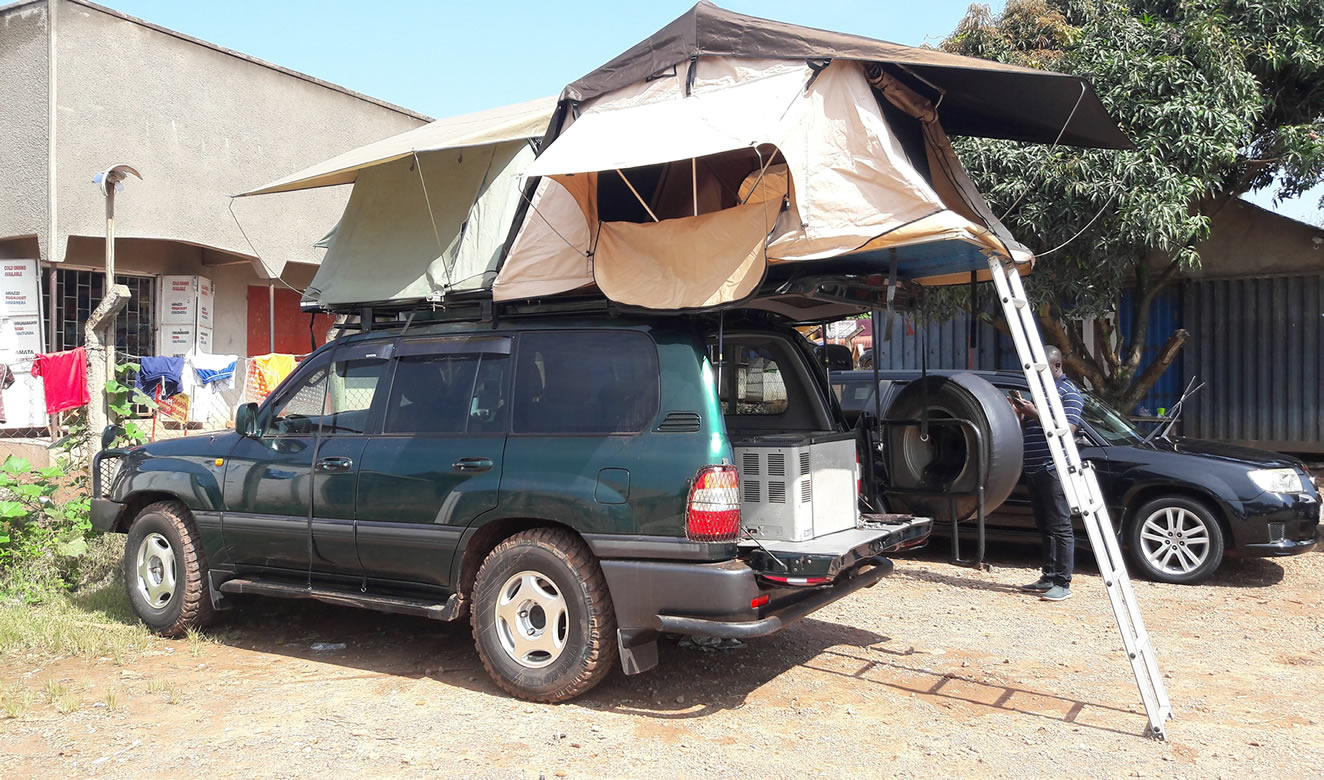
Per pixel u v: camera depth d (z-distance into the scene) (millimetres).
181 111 12844
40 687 5293
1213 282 15133
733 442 5188
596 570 4867
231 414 13586
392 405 5656
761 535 5105
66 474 8289
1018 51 11922
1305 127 11547
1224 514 7688
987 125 6211
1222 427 15062
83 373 8773
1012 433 6684
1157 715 4551
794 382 6000
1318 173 12430
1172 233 10016
